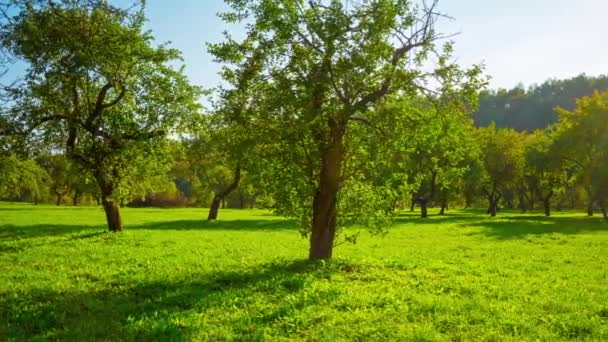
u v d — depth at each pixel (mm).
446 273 18562
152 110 30562
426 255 25562
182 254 23688
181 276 17172
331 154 19062
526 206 112250
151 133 30641
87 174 30625
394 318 11781
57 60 13633
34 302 13203
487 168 77438
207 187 63625
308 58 17828
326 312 12250
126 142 29906
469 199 82875
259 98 18359
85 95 28422
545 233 40062
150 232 36562
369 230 21016
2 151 26719
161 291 14734
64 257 22016
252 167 19391
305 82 17141
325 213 19922
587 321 11812
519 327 11312
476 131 80062
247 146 18281
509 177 78500
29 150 27609
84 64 12977
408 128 18422
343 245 30750
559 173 69062
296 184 19328
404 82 17609
